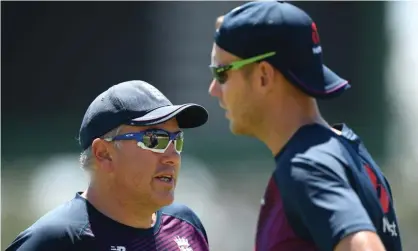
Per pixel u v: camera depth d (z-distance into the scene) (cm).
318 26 6022
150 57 6094
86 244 1284
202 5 6044
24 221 3719
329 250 1150
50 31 6147
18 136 5684
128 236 1319
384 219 1252
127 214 1324
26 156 5162
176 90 6069
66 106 6125
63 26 6156
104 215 1314
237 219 3897
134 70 6116
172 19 6072
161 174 1309
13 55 6112
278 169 1232
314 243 1202
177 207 1425
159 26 6075
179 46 6059
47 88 6134
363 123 5700
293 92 1302
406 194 4012
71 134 5791
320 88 1292
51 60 6159
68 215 1300
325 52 6034
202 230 1449
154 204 1316
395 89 5603
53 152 5306
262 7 1312
